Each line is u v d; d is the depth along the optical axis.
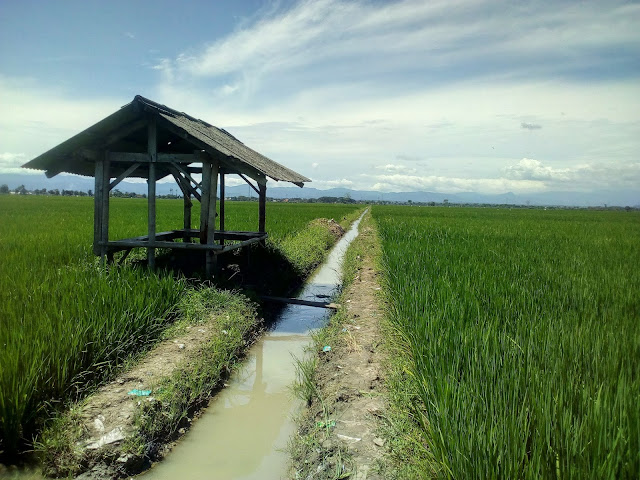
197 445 4.48
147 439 4.15
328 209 54.66
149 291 6.81
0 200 46.25
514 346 4.45
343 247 21.27
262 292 9.84
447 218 34.28
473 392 3.67
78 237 12.76
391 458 3.69
